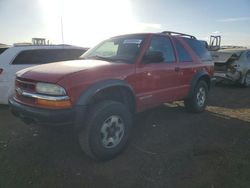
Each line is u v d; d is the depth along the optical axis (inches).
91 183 140.5
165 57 218.5
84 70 160.7
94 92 155.8
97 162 162.9
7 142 190.1
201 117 254.5
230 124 235.5
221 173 149.3
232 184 138.8
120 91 180.1
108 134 163.8
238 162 161.2
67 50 305.1
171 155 172.6
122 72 176.2
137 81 186.4
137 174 149.8
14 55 268.8
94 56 206.1
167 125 229.5
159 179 144.8
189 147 184.9
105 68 169.6
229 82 456.8
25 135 203.5
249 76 465.7
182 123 235.3
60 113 146.6
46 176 145.8
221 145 187.9
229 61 452.8
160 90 209.0
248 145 188.2
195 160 165.5
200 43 270.8
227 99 351.9
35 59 278.7
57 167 155.9
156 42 211.5
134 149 181.6
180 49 237.6
